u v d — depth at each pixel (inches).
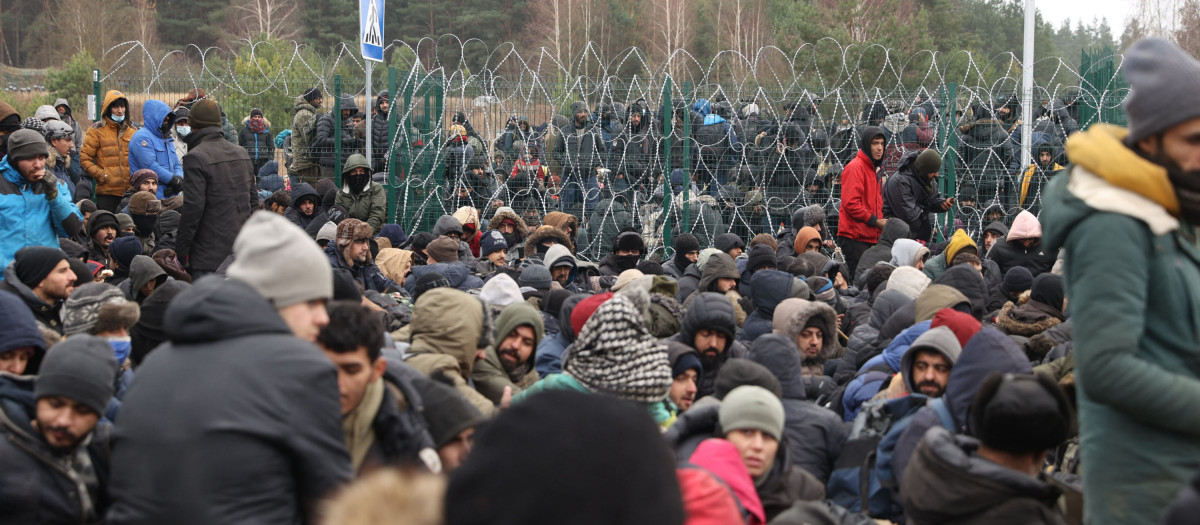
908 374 233.8
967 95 623.5
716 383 225.9
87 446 173.6
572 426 65.7
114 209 553.3
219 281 139.9
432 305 235.3
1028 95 607.2
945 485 155.1
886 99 609.0
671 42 2283.5
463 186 591.2
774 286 348.8
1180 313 130.8
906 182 546.9
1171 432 129.3
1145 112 132.3
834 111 602.5
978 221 611.8
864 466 213.2
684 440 194.9
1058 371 236.1
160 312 259.8
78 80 1234.6
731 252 490.0
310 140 618.5
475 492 65.0
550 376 216.2
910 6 1929.1
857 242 548.1
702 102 599.5
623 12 2347.4
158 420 129.0
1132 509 131.4
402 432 164.4
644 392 201.2
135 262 331.9
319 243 443.5
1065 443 213.9
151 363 136.1
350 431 160.9
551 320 337.1
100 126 558.3
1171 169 132.7
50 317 284.8
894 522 207.2
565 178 591.2
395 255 438.3
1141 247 129.6
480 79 590.6
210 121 390.3
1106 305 128.2
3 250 366.9
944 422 198.2
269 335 136.8
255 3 2486.5
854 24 1678.2
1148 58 133.3
